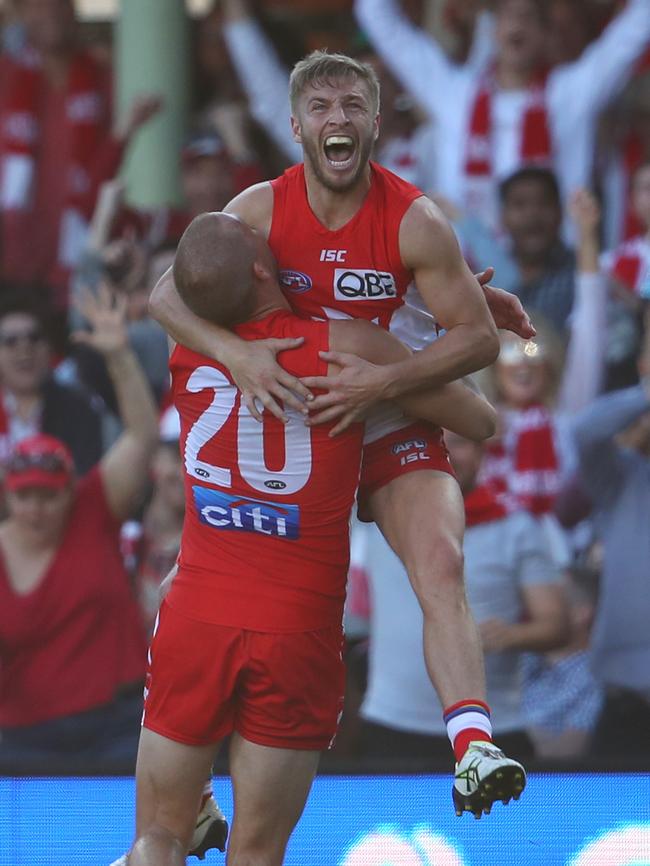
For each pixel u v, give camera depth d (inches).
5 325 915.4
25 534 792.3
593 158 1052.5
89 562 794.8
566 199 1034.1
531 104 1034.7
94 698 784.9
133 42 1131.3
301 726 526.3
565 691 816.9
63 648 786.2
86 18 1338.6
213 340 509.0
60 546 796.0
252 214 512.4
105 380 938.7
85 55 1133.1
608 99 1040.8
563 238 1015.6
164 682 528.7
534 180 954.1
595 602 844.6
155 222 1048.2
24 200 1105.4
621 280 954.1
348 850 673.6
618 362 938.7
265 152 1130.0
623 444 815.1
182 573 531.8
